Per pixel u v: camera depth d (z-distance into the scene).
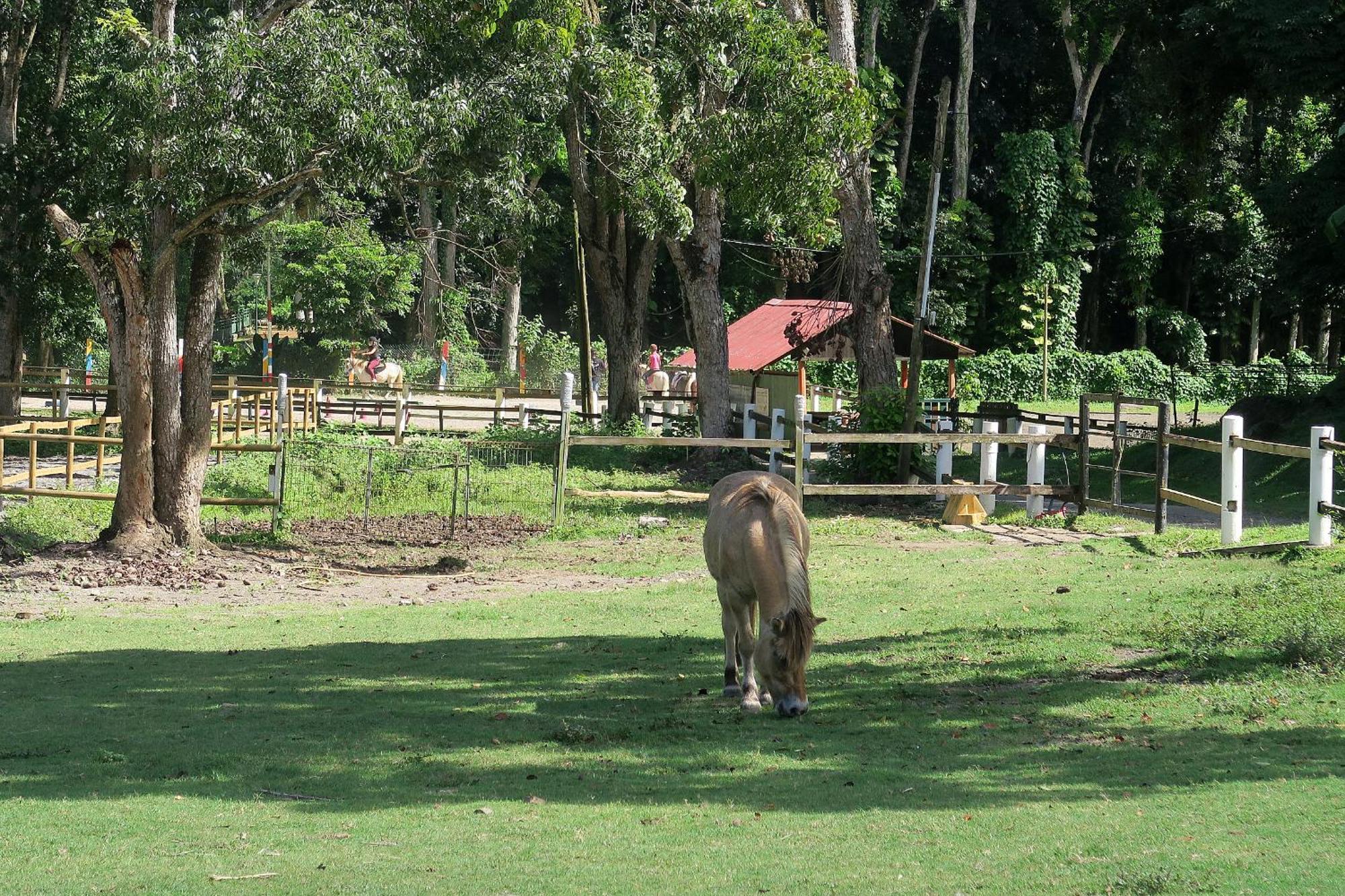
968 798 6.36
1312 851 5.08
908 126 56.56
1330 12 24.86
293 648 11.49
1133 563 14.91
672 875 5.18
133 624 13.01
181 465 17.41
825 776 6.88
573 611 13.48
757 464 26.91
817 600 13.48
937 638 10.99
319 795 6.75
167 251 16.58
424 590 15.40
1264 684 8.67
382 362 49.53
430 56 16.89
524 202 17.78
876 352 24.72
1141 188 59.28
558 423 33.41
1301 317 61.69
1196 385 57.38
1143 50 30.55
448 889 5.06
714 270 27.39
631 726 8.22
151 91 15.19
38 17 31.22
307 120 14.93
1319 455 13.60
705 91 21.72
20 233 31.44
